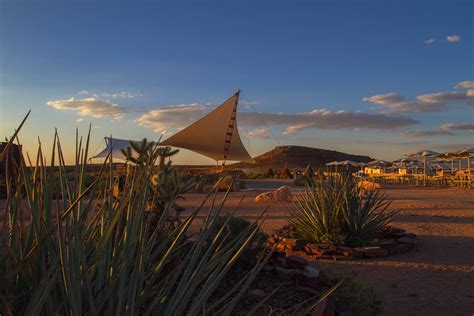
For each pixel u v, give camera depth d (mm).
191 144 28828
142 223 2154
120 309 1909
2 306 1446
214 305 2205
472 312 5020
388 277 6570
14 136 1633
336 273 6750
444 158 38938
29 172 2035
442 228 11375
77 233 1900
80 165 2121
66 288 1738
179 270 2213
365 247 8203
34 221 1913
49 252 1896
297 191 24703
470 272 6738
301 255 8234
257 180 48000
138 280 2055
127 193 2291
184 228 2299
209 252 2252
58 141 2078
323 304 4129
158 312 2123
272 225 11664
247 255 5629
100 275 2018
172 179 5000
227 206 16438
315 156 132750
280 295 4770
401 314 4988
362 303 4562
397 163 49250
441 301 5410
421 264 7363
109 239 2080
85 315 1819
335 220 8586
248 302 4527
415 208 16219
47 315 1809
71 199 2053
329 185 9172
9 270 1876
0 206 11117
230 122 26141
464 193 26141
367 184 24516
